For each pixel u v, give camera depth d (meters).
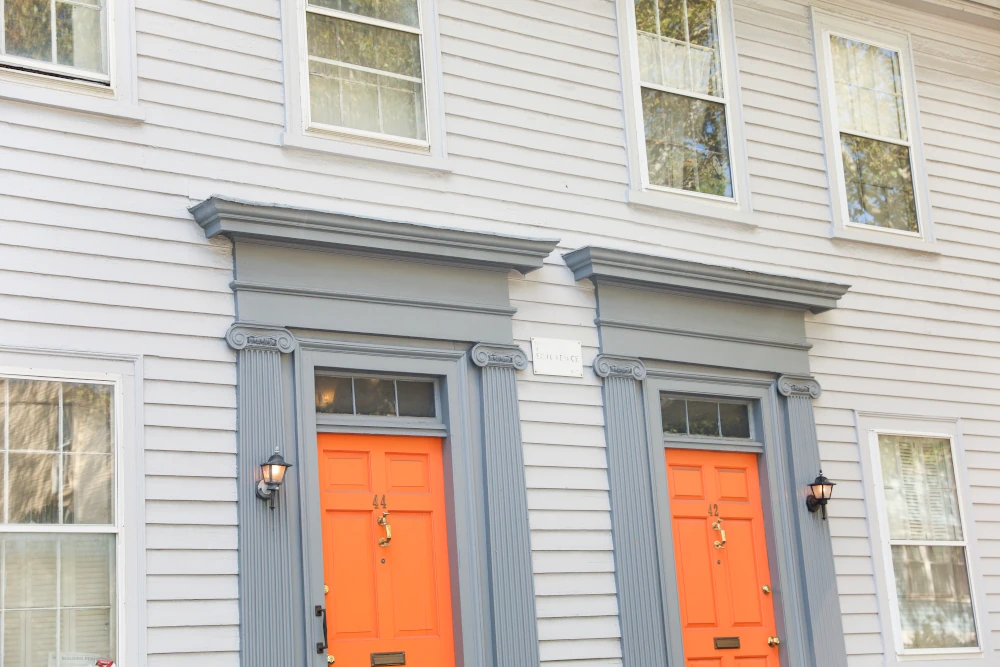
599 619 8.25
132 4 7.38
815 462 9.55
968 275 10.96
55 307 6.77
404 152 8.20
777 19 10.41
